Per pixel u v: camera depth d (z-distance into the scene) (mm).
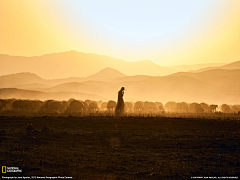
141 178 19172
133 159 23188
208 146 28609
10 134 32625
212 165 22156
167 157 24125
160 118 49000
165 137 32688
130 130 37469
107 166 21359
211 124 43781
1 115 50594
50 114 54906
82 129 37438
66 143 28688
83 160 22641
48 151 25094
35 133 33438
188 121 46250
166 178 19297
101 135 33188
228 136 33906
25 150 25547
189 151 26250
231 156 24797
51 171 20047
